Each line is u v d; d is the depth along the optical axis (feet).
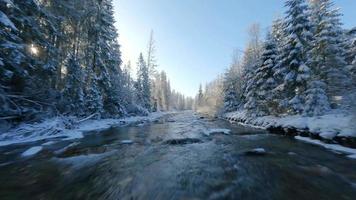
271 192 19.04
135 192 19.17
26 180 21.90
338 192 18.98
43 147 36.83
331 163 28.02
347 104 42.55
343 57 76.28
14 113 47.60
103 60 92.79
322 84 56.80
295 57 61.82
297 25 61.57
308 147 38.14
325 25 66.74
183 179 22.36
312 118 50.06
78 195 18.52
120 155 32.22
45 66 56.39
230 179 22.36
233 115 111.96
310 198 17.87
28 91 53.52
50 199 17.74
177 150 35.91
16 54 41.86
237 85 138.72
